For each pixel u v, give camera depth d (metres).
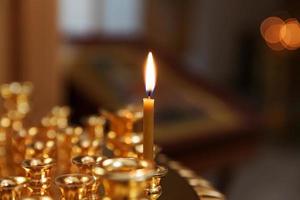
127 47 3.07
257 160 4.83
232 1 6.25
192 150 2.44
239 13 6.38
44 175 0.69
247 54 6.44
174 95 2.76
